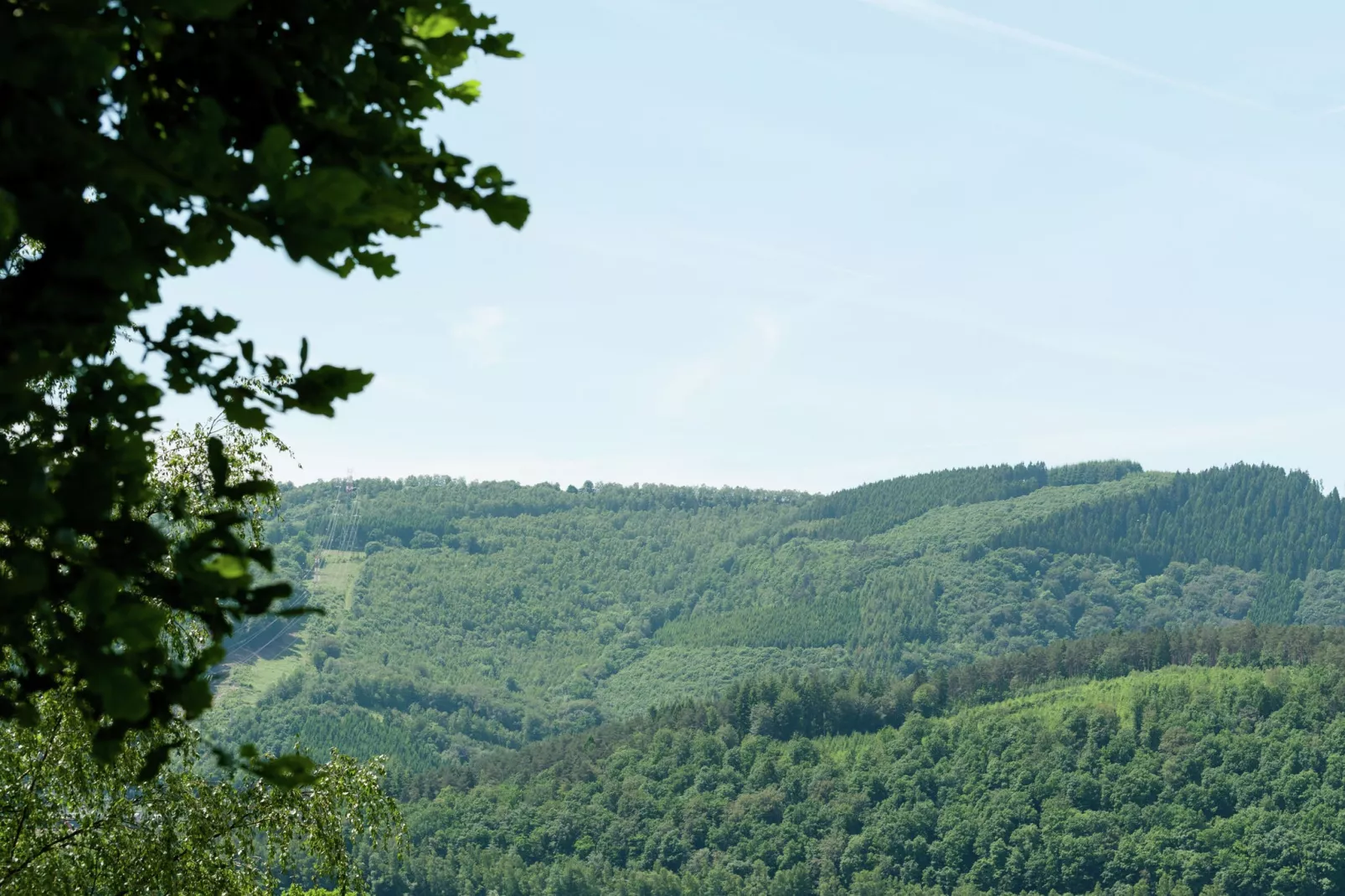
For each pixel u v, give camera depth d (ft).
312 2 7.02
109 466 6.37
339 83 7.11
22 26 4.95
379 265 7.39
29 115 5.16
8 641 5.87
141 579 6.47
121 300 5.95
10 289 5.54
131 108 5.91
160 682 6.23
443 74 8.08
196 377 6.97
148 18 5.88
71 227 5.43
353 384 7.12
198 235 6.11
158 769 6.25
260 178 5.57
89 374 6.82
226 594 6.47
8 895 33.76
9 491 5.59
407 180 7.39
